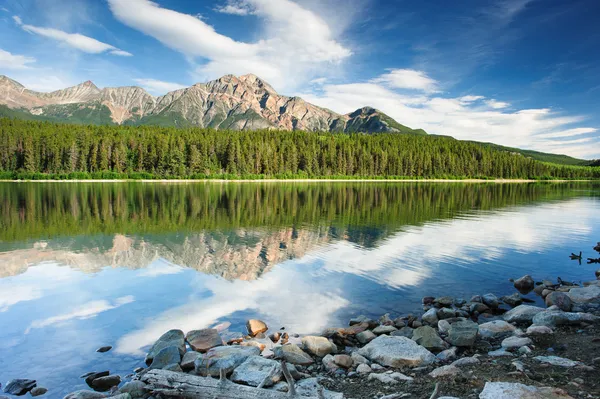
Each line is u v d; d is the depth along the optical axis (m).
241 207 45.25
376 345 9.60
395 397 6.91
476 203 55.97
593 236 27.78
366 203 52.75
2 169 120.31
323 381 8.03
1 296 13.78
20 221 31.77
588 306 12.91
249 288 14.97
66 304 13.03
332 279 16.23
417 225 32.25
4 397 7.54
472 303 13.18
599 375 7.26
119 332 10.86
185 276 16.48
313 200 56.56
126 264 18.41
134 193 66.62
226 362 8.41
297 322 11.75
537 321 11.10
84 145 126.75
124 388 7.40
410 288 15.24
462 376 7.52
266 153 138.25
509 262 19.66
